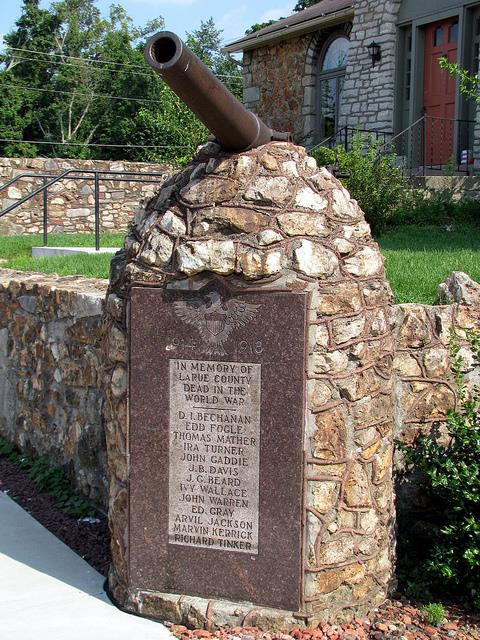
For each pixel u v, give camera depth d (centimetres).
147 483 346
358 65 1568
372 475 348
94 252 867
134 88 3400
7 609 356
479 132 1332
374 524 349
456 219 1078
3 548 430
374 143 1198
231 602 338
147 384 344
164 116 1490
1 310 631
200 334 335
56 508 498
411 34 1496
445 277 569
